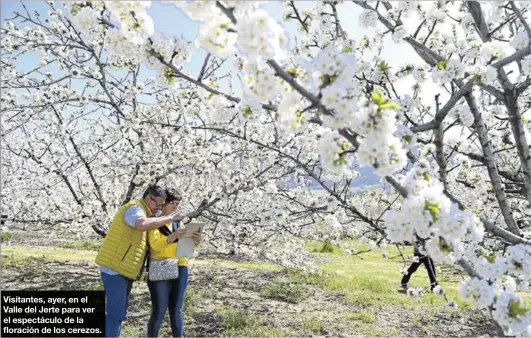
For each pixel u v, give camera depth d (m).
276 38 2.00
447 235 2.20
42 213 8.75
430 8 3.72
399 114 3.35
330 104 2.04
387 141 2.15
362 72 3.76
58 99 6.39
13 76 6.05
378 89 3.37
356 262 13.07
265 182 6.56
